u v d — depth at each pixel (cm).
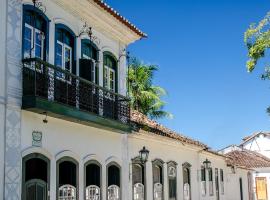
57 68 1226
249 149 4578
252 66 1505
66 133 1342
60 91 1259
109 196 1555
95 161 1479
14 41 1159
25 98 1152
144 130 1762
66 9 1405
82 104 1353
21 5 1200
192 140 2317
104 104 1484
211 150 2661
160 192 1947
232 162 3131
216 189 2791
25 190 1157
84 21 1498
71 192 1346
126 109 1616
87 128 1452
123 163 1659
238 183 3384
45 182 1235
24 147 1163
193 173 2366
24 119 1170
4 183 1090
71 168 1371
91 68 1445
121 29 1681
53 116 1257
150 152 1884
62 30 1395
